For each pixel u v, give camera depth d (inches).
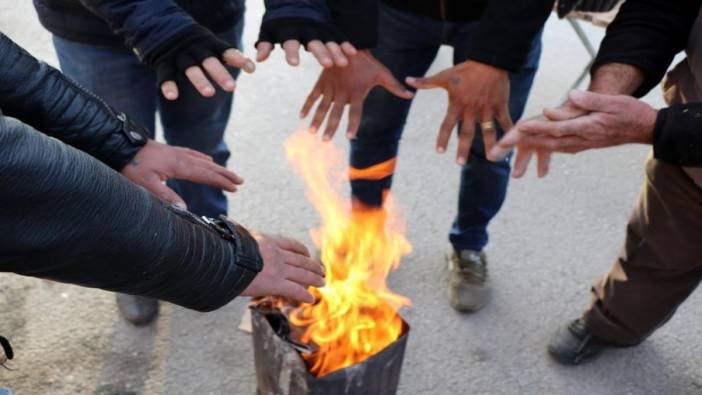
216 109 89.7
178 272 43.3
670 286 83.1
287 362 66.1
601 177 132.0
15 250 36.7
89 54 79.5
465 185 96.9
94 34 77.2
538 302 105.4
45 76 54.1
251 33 169.6
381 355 66.2
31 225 36.4
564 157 136.0
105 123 58.0
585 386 94.3
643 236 80.4
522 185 128.1
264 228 114.7
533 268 111.1
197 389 90.7
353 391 67.5
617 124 59.2
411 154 134.0
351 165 100.0
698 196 71.7
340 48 71.6
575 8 92.4
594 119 58.9
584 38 141.5
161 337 96.3
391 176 101.8
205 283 45.3
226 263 46.2
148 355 94.0
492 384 93.7
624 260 85.2
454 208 121.9
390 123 93.4
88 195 37.8
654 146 59.8
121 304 96.3
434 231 116.7
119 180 40.5
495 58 72.4
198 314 99.3
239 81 151.9
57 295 100.3
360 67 76.5
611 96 59.2
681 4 68.1
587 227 120.0
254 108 144.3
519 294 106.4
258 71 155.9
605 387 94.3
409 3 83.2
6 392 52.8
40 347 93.7
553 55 171.8
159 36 67.2
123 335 96.1
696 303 106.1
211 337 96.7
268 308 69.5
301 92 150.9
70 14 76.3
